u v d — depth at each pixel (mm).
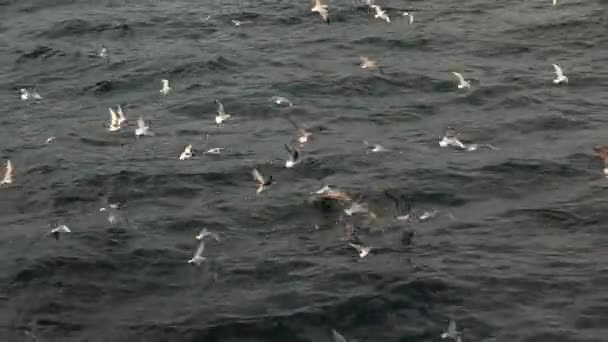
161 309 20453
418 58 36250
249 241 23156
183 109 32250
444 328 19344
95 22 42594
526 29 38750
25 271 21984
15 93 34594
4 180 27047
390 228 23500
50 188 26484
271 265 21938
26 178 27203
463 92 32531
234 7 43719
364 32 39531
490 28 39250
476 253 22156
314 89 33406
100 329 19812
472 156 27531
